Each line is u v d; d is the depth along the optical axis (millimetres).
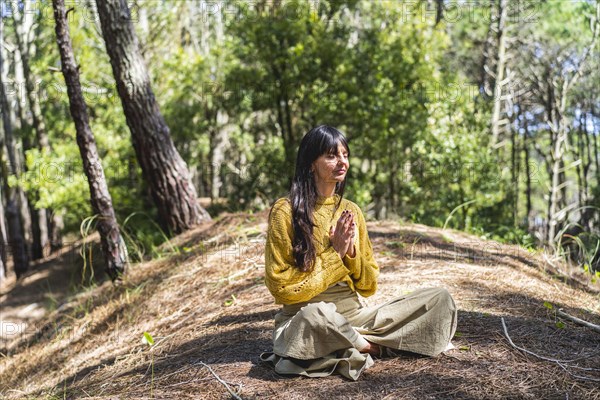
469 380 3441
